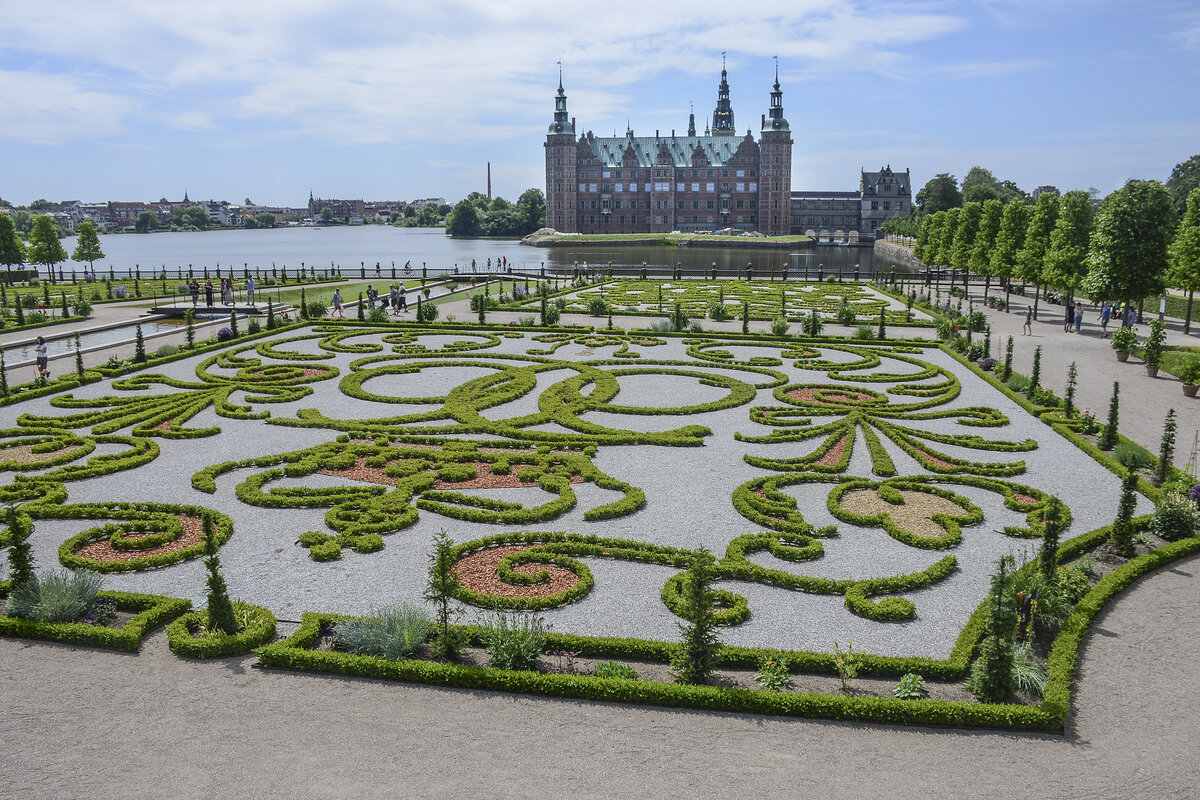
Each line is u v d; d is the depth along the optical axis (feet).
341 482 83.41
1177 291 278.05
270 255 583.58
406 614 54.24
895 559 67.72
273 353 145.48
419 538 70.74
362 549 67.62
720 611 58.85
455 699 48.75
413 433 99.81
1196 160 515.91
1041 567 61.36
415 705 47.98
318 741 44.21
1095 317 217.77
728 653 52.21
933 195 629.51
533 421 103.24
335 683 50.19
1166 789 41.32
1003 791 41.09
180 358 142.41
